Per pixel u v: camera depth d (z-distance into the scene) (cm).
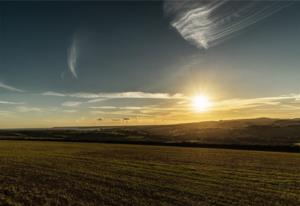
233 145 6706
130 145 7119
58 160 3756
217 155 4650
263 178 2522
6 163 3403
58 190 1991
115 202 1703
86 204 1658
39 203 1667
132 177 2508
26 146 6406
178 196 1848
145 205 1652
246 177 2558
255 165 3409
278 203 1722
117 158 4078
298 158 4297
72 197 1806
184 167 3158
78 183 2238
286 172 2894
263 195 1900
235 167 3206
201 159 4019
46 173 2703
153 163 3503
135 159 3956
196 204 1681
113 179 2411
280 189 2081
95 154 4691
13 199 1750
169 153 4966
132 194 1889
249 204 1697
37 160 3731
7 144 7075
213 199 1788
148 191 1975
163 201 1733
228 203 1711
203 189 2047
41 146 6462
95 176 2552
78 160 3778
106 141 8600
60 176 2545
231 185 2194
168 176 2569
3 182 2259
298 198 1836
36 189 2017
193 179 2431
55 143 7719
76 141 8969
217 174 2698
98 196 1836
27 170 2878
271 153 5156
